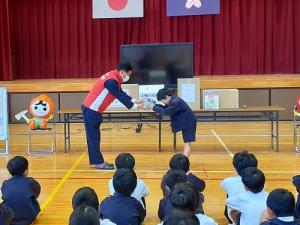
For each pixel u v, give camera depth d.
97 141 5.32
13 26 9.97
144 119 8.05
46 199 4.21
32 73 10.07
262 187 2.85
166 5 9.66
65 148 6.33
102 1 9.48
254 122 8.87
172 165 3.30
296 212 2.63
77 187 4.60
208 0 9.29
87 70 10.04
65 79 9.88
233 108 6.15
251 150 6.25
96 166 5.36
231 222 3.36
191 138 5.30
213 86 8.41
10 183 3.39
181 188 2.26
